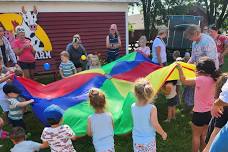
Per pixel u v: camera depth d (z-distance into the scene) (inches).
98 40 585.9
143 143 169.9
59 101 251.9
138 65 309.7
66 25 548.7
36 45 500.4
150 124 169.5
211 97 184.4
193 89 282.0
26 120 292.7
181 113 302.4
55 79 469.1
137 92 170.1
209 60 186.4
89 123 177.9
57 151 173.6
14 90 235.9
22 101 246.4
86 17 567.2
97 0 566.6
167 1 1062.4
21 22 481.1
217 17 1160.2
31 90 260.5
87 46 575.2
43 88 272.2
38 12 516.4
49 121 174.4
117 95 275.0
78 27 561.0
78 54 368.2
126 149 230.8
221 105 133.3
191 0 1090.7
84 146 237.3
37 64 505.0
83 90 277.9
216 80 182.7
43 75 499.2
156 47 327.9
